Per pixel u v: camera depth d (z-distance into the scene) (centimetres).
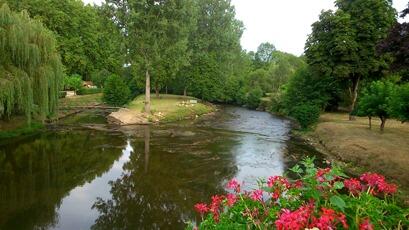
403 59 1716
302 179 506
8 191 1573
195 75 6097
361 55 3241
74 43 5966
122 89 4625
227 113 5244
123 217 1292
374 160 1881
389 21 3231
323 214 417
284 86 5562
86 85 6575
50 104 2772
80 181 1733
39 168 1958
